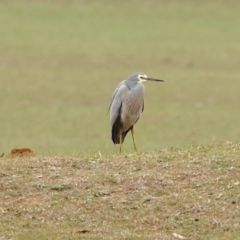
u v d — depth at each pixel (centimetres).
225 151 1172
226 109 3031
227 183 1044
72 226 952
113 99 1427
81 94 3316
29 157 1194
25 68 3822
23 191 1037
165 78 3581
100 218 968
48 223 958
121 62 3997
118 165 1123
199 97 3234
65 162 1138
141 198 1012
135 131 2653
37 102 3181
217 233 929
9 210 987
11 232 933
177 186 1042
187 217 966
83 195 1021
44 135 2616
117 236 917
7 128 2727
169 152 1190
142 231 938
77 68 3850
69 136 2603
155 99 3194
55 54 4150
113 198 1014
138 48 4306
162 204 995
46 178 1073
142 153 1198
